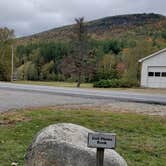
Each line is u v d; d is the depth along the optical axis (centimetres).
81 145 486
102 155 413
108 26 19462
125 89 3144
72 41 5053
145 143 812
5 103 1444
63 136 497
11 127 925
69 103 1492
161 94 2286
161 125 987
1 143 785
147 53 5553
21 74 7294
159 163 683
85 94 2002
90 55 5134
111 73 5119
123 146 780
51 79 7250
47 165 484
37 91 2180
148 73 4116
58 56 8456
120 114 1134
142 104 1520
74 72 4931
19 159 681
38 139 503
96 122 998
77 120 1012
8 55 6016
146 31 15362
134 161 690
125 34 15075
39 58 8619
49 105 1393
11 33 6269
